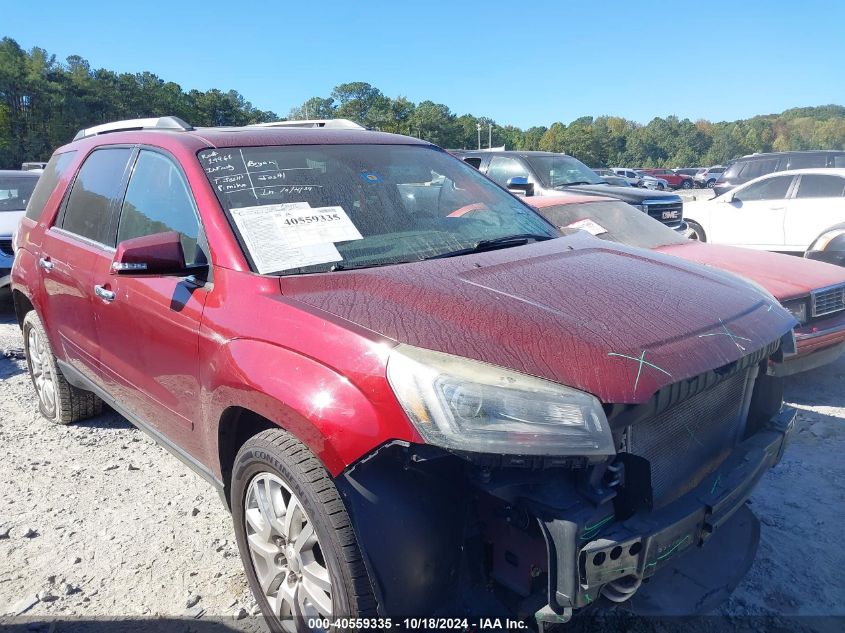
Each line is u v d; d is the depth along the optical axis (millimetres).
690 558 2879
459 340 2141
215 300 2680
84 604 2910
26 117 85250
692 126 159250
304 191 3072
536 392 1999
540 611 2105
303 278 2590
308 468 2234
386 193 3289
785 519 3457
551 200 7062
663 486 2344
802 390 5363
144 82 108500
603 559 2029
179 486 3910
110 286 3402
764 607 2816
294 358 2293
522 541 2143
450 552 2182
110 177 3781
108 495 3814
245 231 2777
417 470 2131
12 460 4258
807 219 10328
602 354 2125
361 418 2074
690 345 2281
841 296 5164
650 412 2113
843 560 3117
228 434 2727
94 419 4910
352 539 2127
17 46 87625
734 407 2693
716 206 11422
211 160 3084
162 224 3174
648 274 2852
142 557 3236
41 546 3334
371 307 2350
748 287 2965
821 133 158750
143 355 3215
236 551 3275
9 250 8250
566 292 2533
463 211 3490
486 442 1947
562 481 2119
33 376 5074
